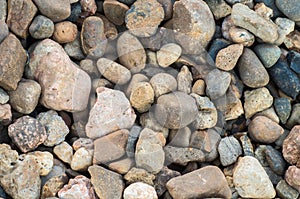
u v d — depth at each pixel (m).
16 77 0.55
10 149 0.54
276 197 0.57
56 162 0.56
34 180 0.54
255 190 0.56
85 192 0.54
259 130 0.58
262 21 0.59
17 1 0.56
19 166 0.53
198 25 0.59
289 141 0.58
